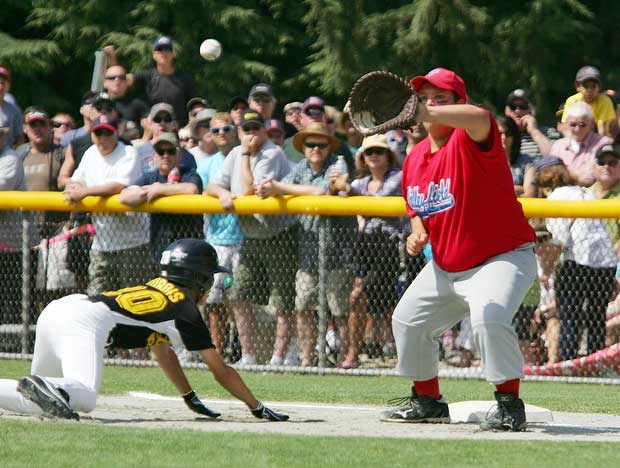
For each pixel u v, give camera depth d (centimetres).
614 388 3073
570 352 3183
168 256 2247
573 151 3628
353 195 3325
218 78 6600
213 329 3369
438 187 2162
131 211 3362
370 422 2305
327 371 3266
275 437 1911
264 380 3147
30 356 3481
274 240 3288
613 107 4169
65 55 7000
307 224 3262
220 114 3644
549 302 3186
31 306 3478
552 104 6838
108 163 3422
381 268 3231
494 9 6738
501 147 2108
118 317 2189
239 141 3841
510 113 3988
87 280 3456
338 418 2375
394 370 3231
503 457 1741
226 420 2284
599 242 3153
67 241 3459
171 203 3328
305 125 3838
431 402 2309
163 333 2203
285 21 6956
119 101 4425
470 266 2162
